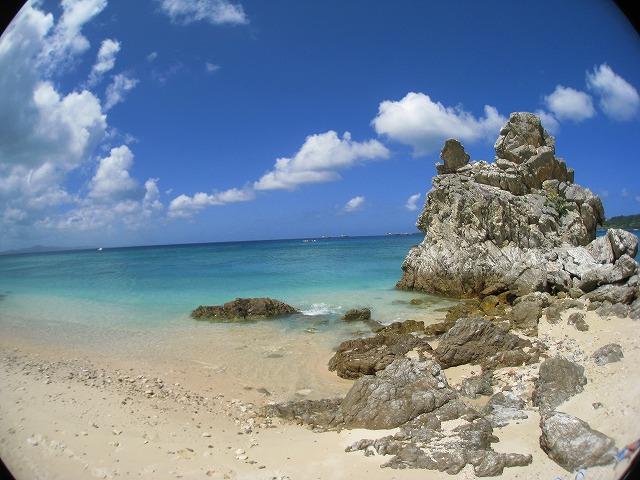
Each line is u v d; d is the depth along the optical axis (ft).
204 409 41.96
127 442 31.37
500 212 98.68
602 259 85.35
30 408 35.29
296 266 169.27
